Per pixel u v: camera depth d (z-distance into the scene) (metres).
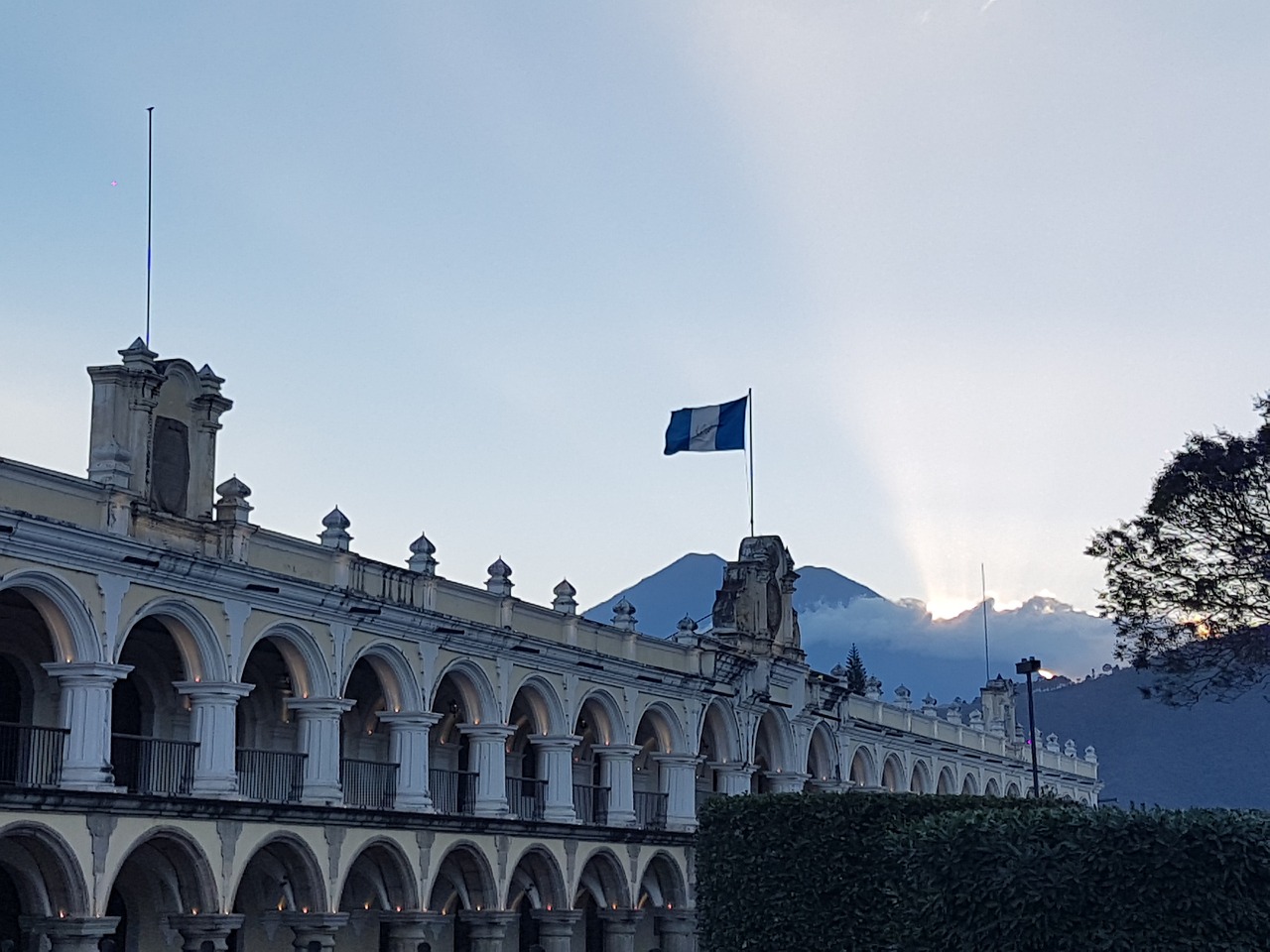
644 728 64.25
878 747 80.25
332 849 43.34
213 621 40.00
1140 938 30.30
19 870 35.78
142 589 37.91
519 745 58.28
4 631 38.97
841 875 41.47
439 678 48.50
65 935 35.62
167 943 41.47
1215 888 30.20
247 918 45.19
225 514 40.91
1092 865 30.86
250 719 46.34
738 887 42.56
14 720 39.16
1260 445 45.78
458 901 54.56
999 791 98.31
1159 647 47.44
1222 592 46.28
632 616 60.00
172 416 39.94
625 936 57.06
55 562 35.38
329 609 43.84
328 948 43.53
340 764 45.69
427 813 46.62
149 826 37.56
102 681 36.47
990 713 104.75
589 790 58.91
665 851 59.28
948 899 31.70
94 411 38.28
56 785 35.97
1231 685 47.97
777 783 69.31
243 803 39.97
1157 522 47.00
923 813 41.44
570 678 55.09
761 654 67.44
